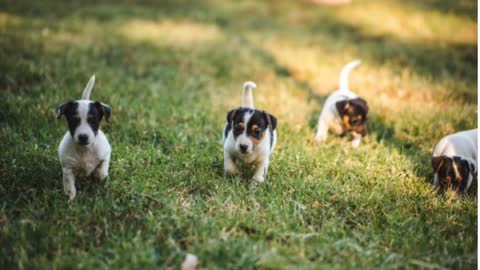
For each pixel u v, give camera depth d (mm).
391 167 2633
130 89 3195
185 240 2209
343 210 2389
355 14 5539
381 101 3189
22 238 2170
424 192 2479
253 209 2336
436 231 2295
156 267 2111
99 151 2344
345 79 2990
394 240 2254
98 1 5812
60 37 3926
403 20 5191
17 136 2654
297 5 6227
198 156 2633
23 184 2389
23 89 3059
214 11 5746
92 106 2297
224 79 3508
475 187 2523
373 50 4223
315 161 2652
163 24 4879
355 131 2818
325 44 4465
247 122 2416
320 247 2205
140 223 2256
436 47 4316
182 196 2406
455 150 2588
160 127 2842
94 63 3473
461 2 5832
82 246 2184
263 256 2139
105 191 2381
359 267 2154
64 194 2352
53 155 2545
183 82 3400
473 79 3537
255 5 6207
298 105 3168
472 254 2217
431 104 3172
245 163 2520
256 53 4148
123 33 4348
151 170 2516
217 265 2129
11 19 4391
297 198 2410
